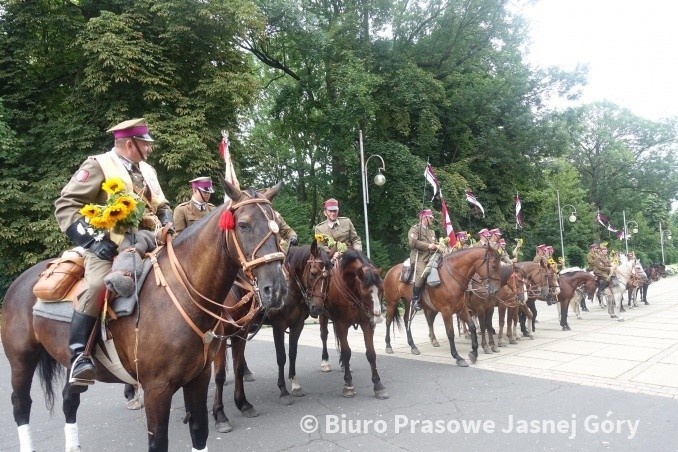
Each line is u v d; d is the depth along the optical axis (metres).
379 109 21.62
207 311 3.12
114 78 15.11
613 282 14.72
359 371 7.86
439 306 8.45
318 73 22.80
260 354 9.55
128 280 3.06
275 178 27.66
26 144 15.53
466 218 23.62
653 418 5.06
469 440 4.62
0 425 5.45
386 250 21.34
